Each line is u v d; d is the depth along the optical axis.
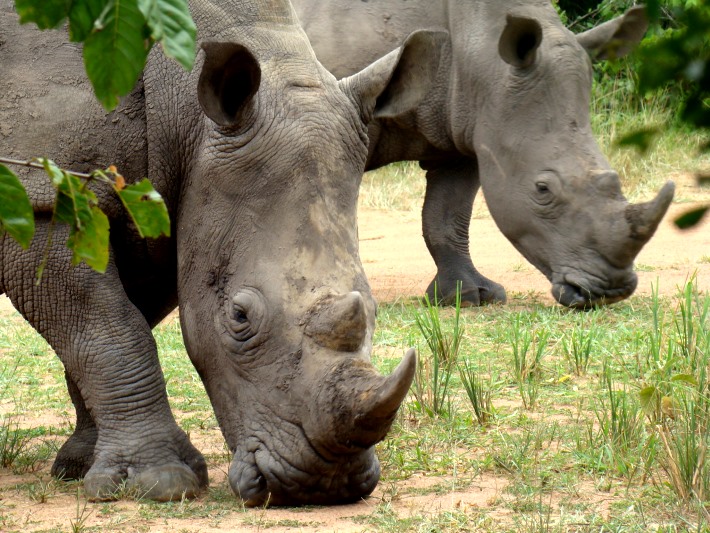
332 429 7.54
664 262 21.44
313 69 8.86
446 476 9.59
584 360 13.82
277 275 8.09
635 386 12.12
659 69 2.53
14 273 9.07
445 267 18.88
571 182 16.67
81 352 9.03
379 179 31.89
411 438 10.78
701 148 2.79
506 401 12.30
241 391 8.26
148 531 7.94
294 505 8.34
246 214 8.41
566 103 16.94
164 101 9.04
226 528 7.95
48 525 8.19
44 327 9.16
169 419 9.16
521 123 17.03
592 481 9.31
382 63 8.79
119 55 3.41
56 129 8.95
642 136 2.70
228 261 8.43
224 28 9.00
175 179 9.05
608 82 32.38
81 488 9.41
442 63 17.89
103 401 9.02
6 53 9.09
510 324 16.53
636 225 16.25
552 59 16.98
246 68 8.12
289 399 7.89
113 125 9.05
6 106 8.98
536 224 17.02
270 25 9.11
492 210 17.44
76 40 3.44
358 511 8.32
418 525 8.01
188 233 8.77
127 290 9.98
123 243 9.39
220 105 8.28
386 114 8.86
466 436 10.84
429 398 11.73
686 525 8.05
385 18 17.84
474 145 17.62
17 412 12.77
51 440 11.41
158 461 8.90
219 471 9.87
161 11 3.38
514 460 9.74
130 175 9.10
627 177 27.94
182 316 8.85
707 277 19.73
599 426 11.01
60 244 8.99
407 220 28.08
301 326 7.88
